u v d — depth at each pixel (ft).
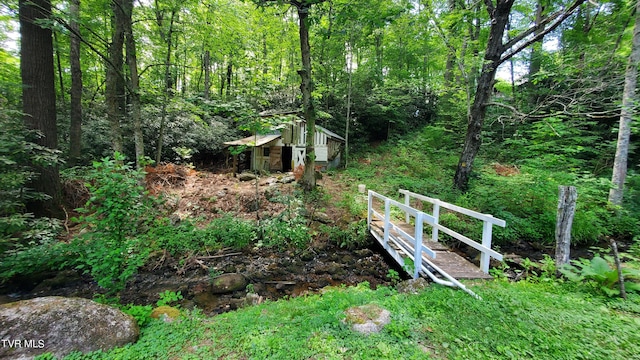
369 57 60.80
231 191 32.24
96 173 11.68
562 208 14.37
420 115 62.95
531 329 8.93
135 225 12.50
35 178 18.99
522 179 26.50
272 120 25.63
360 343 8.36
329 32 18.72
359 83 57.93
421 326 9.27
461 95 41.52
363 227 25.39
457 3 31.96
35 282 16.42
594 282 12.40
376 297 12.46
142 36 31.17
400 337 8.66
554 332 8.78
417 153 44.21
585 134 36.99
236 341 8.81
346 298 12.07
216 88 75.82
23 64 21.11
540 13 25.29
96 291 16.14
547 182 26.18
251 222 25.13
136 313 10.52
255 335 9.15
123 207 11.56
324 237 24.95
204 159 55.31
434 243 19.67
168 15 33.53
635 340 8.34
